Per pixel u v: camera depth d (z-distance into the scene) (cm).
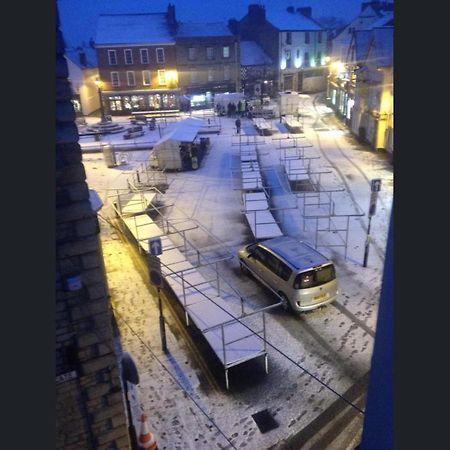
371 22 4712
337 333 1066
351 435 776
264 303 1205
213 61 5112
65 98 491
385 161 2667
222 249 1579
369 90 3005
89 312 567
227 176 2541
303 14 6066
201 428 809
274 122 4231
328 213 1872
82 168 514
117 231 1809
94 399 611
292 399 870
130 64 4825
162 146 2619
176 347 1044
